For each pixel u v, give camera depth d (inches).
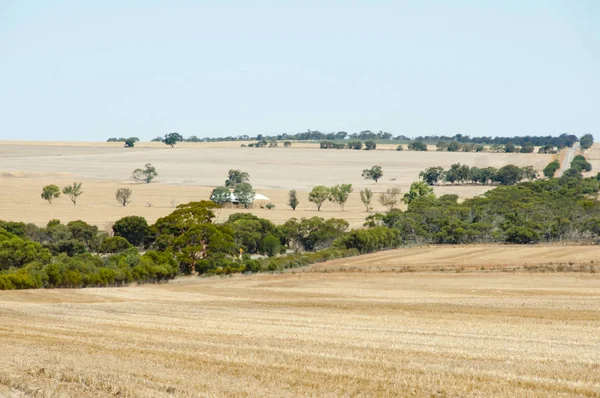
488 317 2630.4
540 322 2475.4
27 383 1369.3
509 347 1879.9
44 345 1797.5
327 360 1621.6
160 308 2928.2
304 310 2893.7
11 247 4785.9
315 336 2063.2
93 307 2928.2
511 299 3287.4
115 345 1808.6
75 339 1916.8
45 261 4753.9
